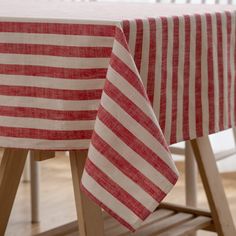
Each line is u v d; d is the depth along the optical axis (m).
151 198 1.50
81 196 1.70
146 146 1.50
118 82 1.49
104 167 1.51
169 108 1.72
